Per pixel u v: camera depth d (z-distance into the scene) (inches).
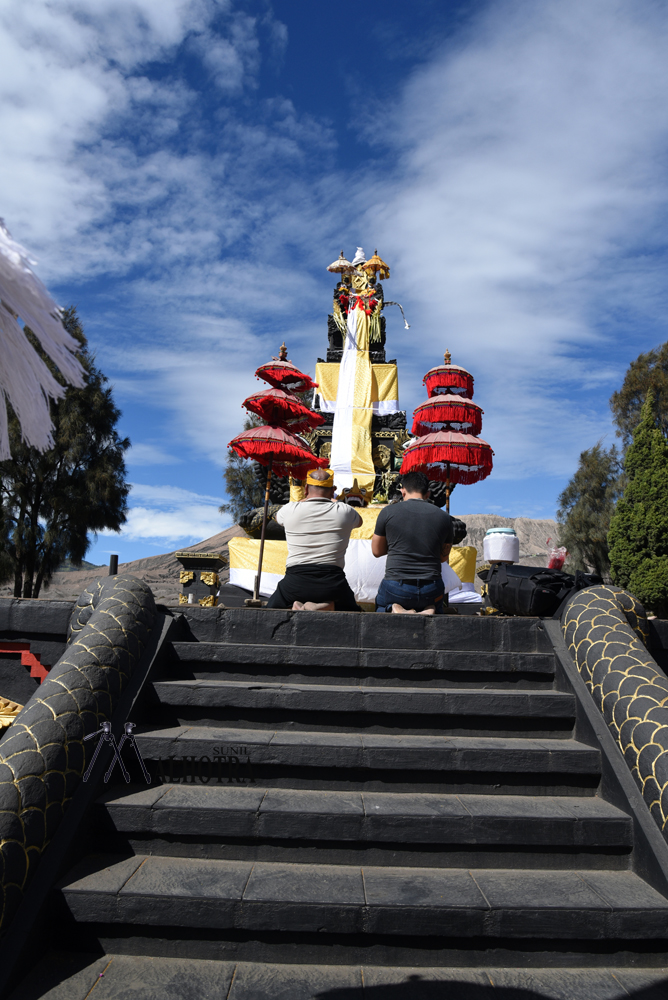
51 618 192.1
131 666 152.7
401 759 136.8
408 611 194.7
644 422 797.2
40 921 103.4
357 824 121.3
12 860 102.7
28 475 861.2
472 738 150.3
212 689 152.6
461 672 168.4
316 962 105.4
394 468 445.7
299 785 136.3
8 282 65.4
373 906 105.6
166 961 105.0
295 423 295.7
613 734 139.4
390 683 167.8
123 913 106.3
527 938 105.8
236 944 105.9
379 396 466.6
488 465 291.6
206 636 179.8
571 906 107.1
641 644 157.6
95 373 906.1
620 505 794.2
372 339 479.2
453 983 101.0
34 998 94.7
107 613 161.8
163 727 151.3
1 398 72.6
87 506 865.5
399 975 102.7
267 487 270.8
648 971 105.4
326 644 177.0
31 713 127.3
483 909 106.0
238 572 347.6
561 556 234.2
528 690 167.2
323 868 119.1
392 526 202.5
